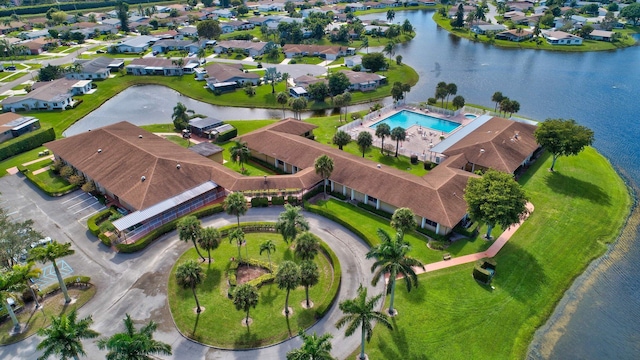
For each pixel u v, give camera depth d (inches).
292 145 4207.7
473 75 7347.4
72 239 3159.5
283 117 5807.1
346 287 2694.4
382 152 4554.6
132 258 2960.1
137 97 6688.0
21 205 3602.4
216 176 3678.6
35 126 5064.0
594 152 4530.0
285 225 2768.2
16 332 2379.4
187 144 4825.3
